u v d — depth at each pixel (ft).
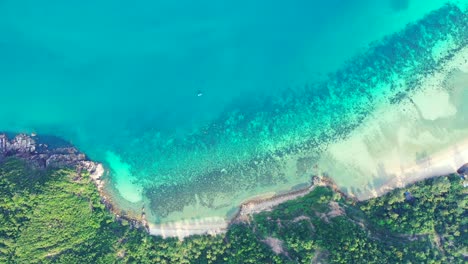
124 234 233.14
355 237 211.82
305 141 246.88
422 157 240.53
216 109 254.47
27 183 221.05
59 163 236.63
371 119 247.09
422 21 254.47
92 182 241.96
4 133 251.19
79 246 221.05
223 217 239.71
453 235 218.18
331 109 249.75
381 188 237.86
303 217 225.76
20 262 208.23
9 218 211.82
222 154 248.73
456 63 248.73
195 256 229.04
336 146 245.04
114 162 250.57
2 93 254.47
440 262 210.38
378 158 242.17
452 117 243.60
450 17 253.03
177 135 252.62
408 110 246.27
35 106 254.27
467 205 225.35
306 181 241.55
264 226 226.17
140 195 246.27
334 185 240.12
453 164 238.48
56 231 218.38
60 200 223.71
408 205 227.61
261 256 215.31
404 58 251.60
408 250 210.79
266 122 250.78
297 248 211.61
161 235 238.89
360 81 251.80
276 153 246.47
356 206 233.35
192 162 248.93
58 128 253.44
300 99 252.83
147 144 252.21
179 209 243.19
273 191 241.55
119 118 254.88
